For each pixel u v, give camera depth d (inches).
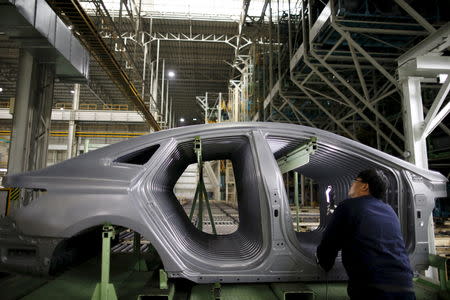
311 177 158.7
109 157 86.4
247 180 108.9
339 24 243.1
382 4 235.9
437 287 94.3
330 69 283.7
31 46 213.9
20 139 224.4
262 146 94.0
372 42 278.7
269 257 82.8
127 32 600.4
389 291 56.7
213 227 143.3
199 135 95.1
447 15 237.9
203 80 921.5
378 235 60.3
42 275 77.1
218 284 79.5
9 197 220.8
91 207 76.8
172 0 621.0
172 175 121.4
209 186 970.7
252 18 496.4
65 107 1056.8
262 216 87.0
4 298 82.7
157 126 675.4
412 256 88.8
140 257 108.8
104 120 849.5
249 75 625.0
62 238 76.2
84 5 567.5
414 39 267.0
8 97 967.6
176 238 82.1
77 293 84.0
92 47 291.6
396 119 354.6
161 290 76.9
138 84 716.7
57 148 869.2
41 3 198.2
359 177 69.8
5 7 169.0
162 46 737.0
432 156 328.8
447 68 148.3
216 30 676.1
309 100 446.6
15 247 77.7
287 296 82.7
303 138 99.3
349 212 63.6
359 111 309.0
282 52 412.8
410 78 164.1
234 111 721.6
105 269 74.5
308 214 353.4
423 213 91.7
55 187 79.4
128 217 77.0
